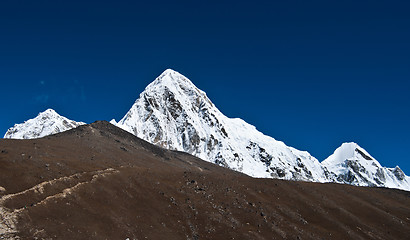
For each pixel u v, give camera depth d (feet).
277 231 248.52
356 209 329.31
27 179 183.11
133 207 210.79
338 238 267.39
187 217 228.02
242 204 272.92
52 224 159.02
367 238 279.49
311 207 305.73
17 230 146.30
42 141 279.69
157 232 196.75
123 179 233.96
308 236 256.11
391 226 307.99
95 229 171.42
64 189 188.34
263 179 342.23
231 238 221.25
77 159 249.14
